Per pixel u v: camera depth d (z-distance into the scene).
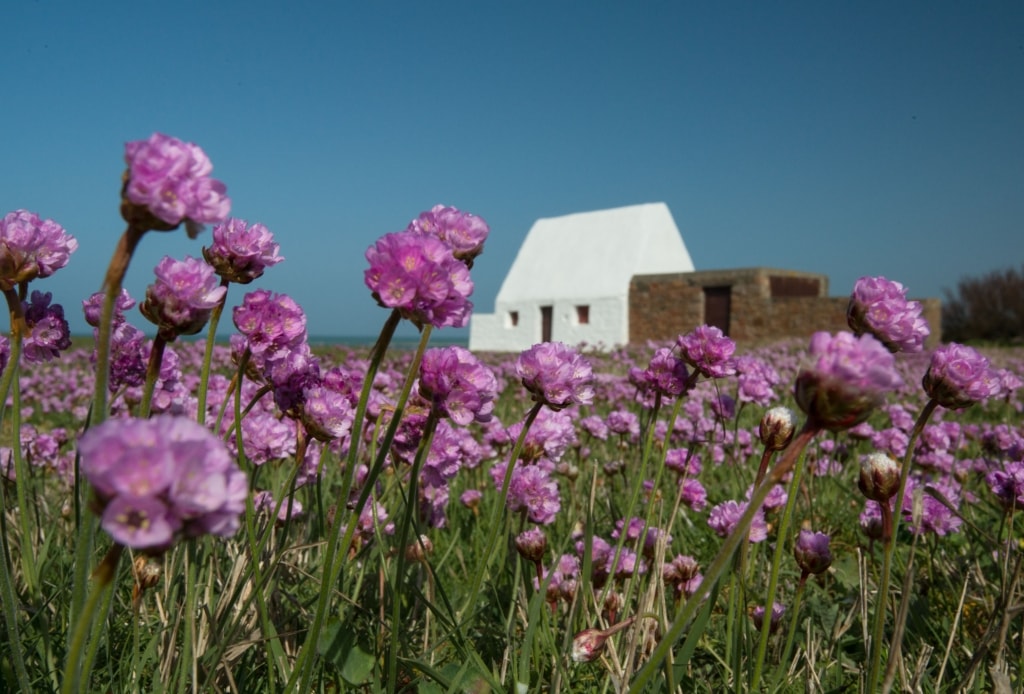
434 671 1.73
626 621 1.75
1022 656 2.07
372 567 2.61
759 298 30.27
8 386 1.69
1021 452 2.95
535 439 2.57
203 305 1.49
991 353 22.95
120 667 1.86
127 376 2.16
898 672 2.13
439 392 1.80
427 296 1.45
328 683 2.16
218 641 1.87
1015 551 2.83
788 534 3.70
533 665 2.11
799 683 2.30
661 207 36.88
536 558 2.20
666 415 6.54
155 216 1.15
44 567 2.23
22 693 1.49
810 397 1.22
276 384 1.95
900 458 4.45
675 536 3.73
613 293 34.75
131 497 0.86
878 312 1.96
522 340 38.72
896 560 3.24
